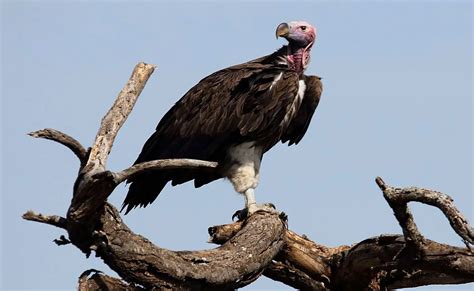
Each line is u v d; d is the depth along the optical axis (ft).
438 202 35.78
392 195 37.04
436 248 39.14
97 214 32.32
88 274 35.04
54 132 31.37
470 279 39.63
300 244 44.34
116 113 34.27
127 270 34.27
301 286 44.88
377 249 41.27
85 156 32.24
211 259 38.32
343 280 43.83
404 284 43.34
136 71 35.73
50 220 32.09
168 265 35.14
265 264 41.47
